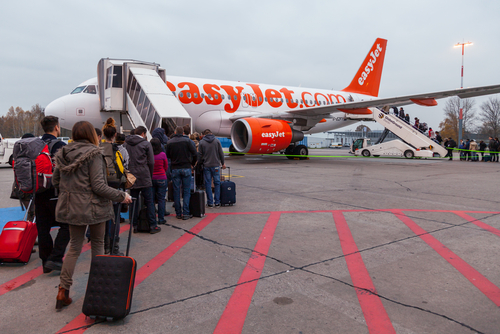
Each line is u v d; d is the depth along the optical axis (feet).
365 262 12.03
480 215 18.80
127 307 8.24
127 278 8.30
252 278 10.79
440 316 8.44
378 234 15.37
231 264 11.99
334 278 10.73
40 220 11.23
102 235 9.86
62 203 8.98
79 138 9.20
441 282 10.39
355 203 22.07
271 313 8.64
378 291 9.82
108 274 8.29
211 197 21.36
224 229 16.39
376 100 45.03
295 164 50.67
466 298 9.39
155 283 10.48
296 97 61.46
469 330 7.80
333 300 9.30
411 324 8.07
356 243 14.12
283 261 12.21
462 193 25.73
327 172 39.73
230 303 9.19
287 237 15.01
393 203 22.06
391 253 12.92
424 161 61.46
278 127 47.39
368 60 73.82
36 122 284.20
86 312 8.25
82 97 41.14
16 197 13.94
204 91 49.29
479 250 13.20
